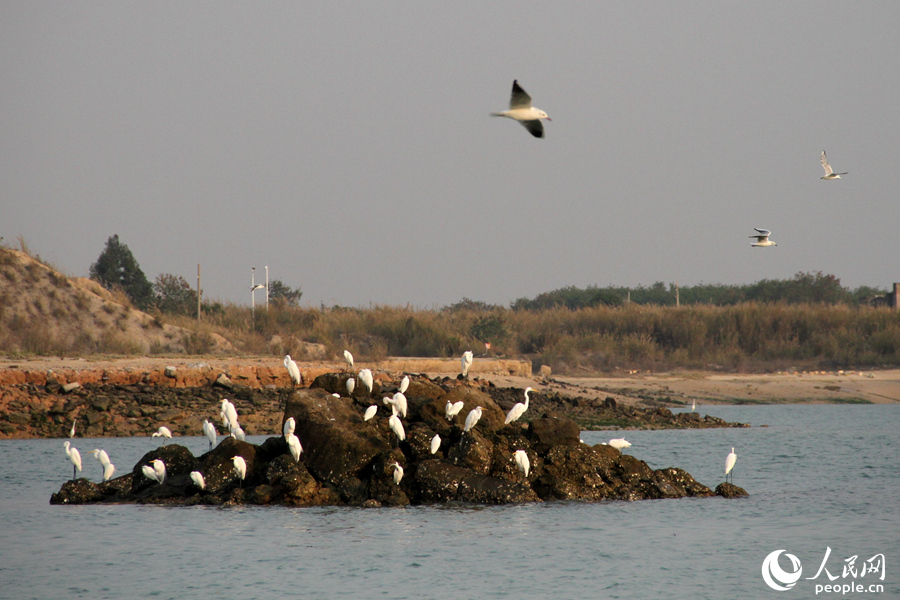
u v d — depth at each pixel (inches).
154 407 1175.6
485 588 513.7
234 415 788.0
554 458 759.1
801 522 686.5
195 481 728.3
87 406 1159.0
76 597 499.5
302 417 761.0
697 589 519.8
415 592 507.8
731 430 1285.7
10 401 1149.7
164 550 590.2
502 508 706.2
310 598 495.2
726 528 662.5
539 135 447.8
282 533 632.4
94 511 710.5
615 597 504.1
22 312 1675.7
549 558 573.6
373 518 675.4
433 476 724.7
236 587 516.4
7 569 549.0
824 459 1019.3
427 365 1624.0
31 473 887.1
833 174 876.0
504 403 1332.4
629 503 738.2
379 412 796.6
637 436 1192.2
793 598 508.7
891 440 1184.8
